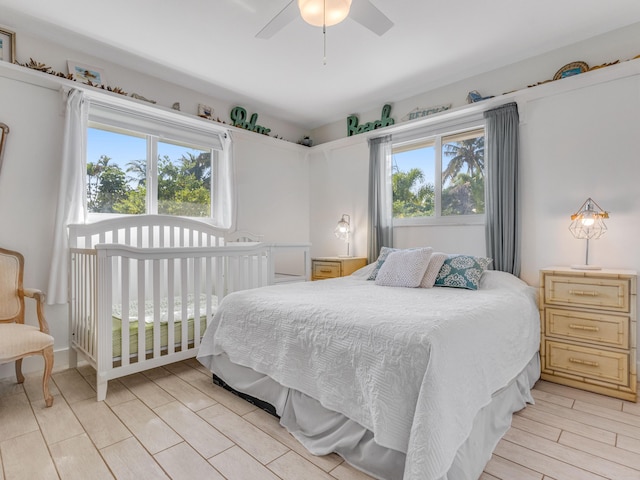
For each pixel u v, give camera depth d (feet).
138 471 4.44
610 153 7.82
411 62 9.37
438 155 10.95
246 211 12.57
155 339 7.23
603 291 6.79
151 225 9.46
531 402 6.32
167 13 7.28
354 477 4.34
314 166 14.65
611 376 6.67
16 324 6.64
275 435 5.30
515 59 9.18
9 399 6.42
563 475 4.36
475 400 4.38
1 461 4.61
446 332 4.34
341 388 4.70
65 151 8.04
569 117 8.37
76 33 8.00
